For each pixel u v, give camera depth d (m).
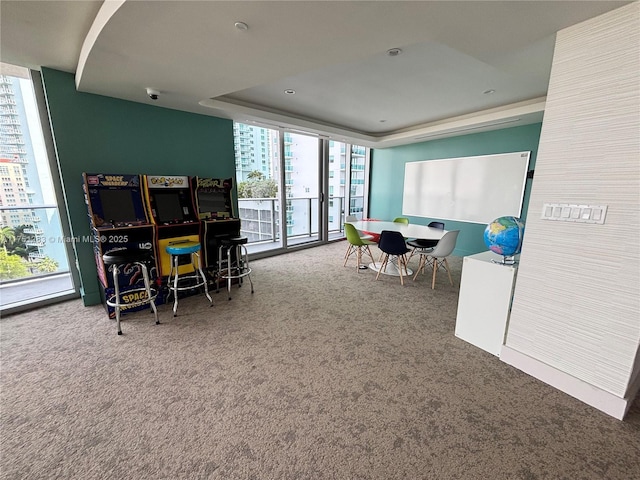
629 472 1.32
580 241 1.69
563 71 1.69
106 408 1.68
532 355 2.00
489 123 4.18
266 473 1.30
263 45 1.85
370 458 1.38
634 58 1.42
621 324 1.58
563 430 1.55
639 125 1.43
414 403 1.74
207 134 3.83
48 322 2.72
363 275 4.22
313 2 1.38
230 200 3.72
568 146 1.70
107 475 1.29
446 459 1.38
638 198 1.47
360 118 4.61
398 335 2.54
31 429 1.53
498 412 1.67
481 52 2.01
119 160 3.14
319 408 1.69
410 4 1.40
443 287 3.76
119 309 2.54
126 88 2.72
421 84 3.12
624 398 1.60
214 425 1.56
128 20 1.55
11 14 1.75
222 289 3.62
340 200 7.40
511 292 2.11
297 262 4.89
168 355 2.21
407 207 6.21
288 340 2.44
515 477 1.29
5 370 2.01
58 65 2.58
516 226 2.10
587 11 1.48
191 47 1.88
